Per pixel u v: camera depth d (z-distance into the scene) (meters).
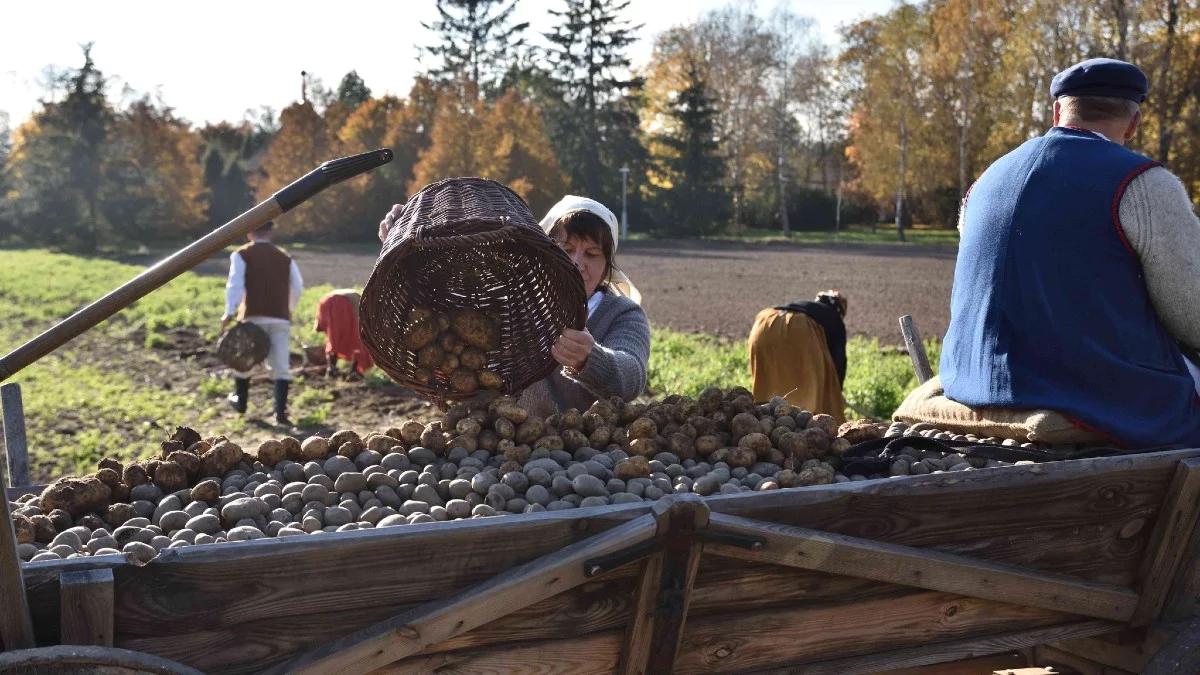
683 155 64.31
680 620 2.32
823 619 2.53
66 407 10.76
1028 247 3.19
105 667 1.80
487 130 57.12
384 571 2.08
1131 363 3.08
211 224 63.81
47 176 55.69
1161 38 39.91
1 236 60.16
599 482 2.75
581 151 67.31
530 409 4.08
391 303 3.51
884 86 58.12
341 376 12.86
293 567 2.00
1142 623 2.90
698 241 58.28
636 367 3.85
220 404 11.16
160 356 14.84
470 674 2.22
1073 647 3.22
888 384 10.52
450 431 3.19
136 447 8.98
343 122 70.56
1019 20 46.12
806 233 67.69
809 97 70.62
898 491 2.49
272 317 10.08
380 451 3.03
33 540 2.39
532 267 3.65
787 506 2.39
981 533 2.62
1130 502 2.77
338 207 59.88
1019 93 45.94
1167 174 3.10
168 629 1.93
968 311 3.39
